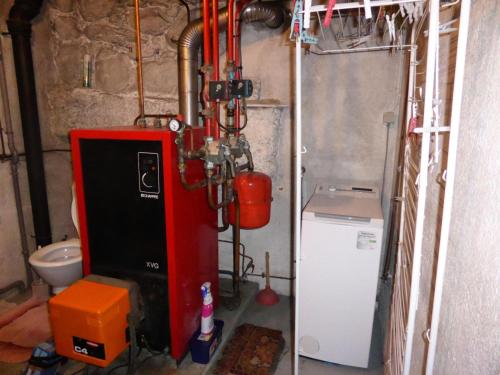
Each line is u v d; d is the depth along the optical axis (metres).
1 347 1.99
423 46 1.25
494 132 0.63
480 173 0.69
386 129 2.11
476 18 0.77
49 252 2.38
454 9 0.95
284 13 2.01
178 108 2.37
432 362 0.84
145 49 2.38
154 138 1.57
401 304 1.31
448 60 1.00
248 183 2.00
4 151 2.42
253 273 2.60
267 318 2.29
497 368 0.53
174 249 1.66
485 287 0.62
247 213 2.05
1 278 2.48
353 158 2.21
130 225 1.72
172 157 1.58
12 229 2.53
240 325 2.21
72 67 2.56
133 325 1.61
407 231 1.33
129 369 1.64
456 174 0.87
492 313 0.58
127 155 1.64
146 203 1.67
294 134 2.27
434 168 1.05
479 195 0.69
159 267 1.71
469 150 0.78
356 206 1.86
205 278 2.04
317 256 1.78
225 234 2.58
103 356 1.52
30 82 2.42
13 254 2.55
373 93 2.09
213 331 1.91
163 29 2.32
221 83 1.76
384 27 1.91
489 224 0.62
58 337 1.57
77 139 1.70
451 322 0.81
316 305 1.85
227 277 2.66
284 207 2.40
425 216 1.12
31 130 2.46
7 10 2.34
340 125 2.19
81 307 1.49
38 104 2.60
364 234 1.70
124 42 2.41
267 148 2.26
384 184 2.18
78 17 2.46
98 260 1.83
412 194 1.25
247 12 1.93
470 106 0.79
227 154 1.75
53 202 2.79
